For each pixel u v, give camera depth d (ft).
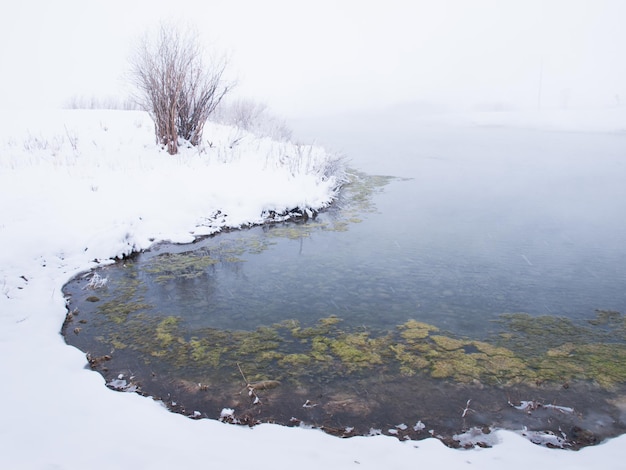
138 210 30.58
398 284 23.59
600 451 11.81
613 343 17.69
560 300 21.54
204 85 43.45
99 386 14.40
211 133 49.78
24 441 10.50
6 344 16.38
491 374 15.71
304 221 35.32
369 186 47.98
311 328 19.21
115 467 9.77
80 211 28.60
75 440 10.87
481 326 19.16
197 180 35.86
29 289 21.27
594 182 48.93
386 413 13.75
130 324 19.47
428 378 15.55
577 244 29.35
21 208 27.25
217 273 25.20
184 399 14.44
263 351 17.40
